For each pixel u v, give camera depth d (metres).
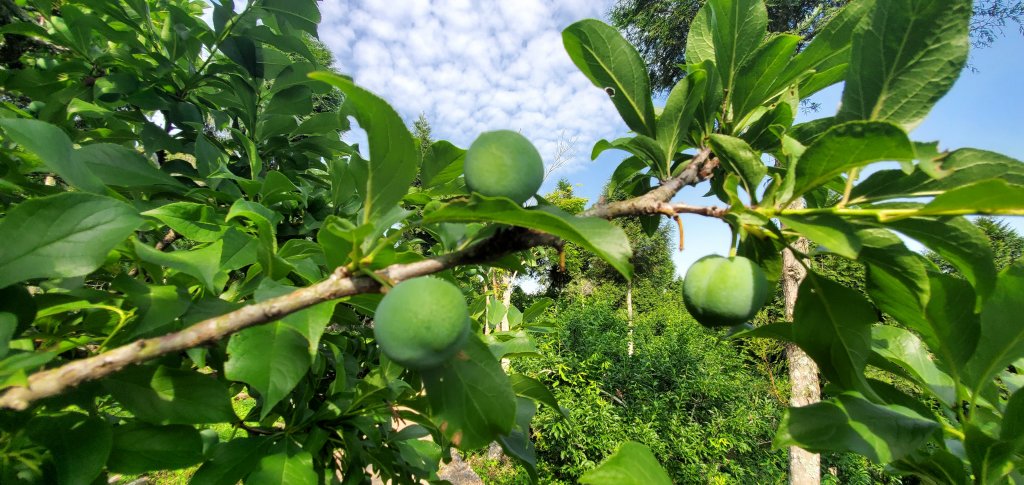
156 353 0.83
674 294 22.80
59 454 1.10
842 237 1.01
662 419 9.63
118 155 1.85
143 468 1.23
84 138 2.59
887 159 0.97
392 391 1.83
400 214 1.11
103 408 1.72
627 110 1.45
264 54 2.68
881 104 1.16
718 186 1.75
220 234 1.68
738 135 1.58
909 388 8.15
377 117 0.96
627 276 0.86
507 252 1.00
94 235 1.01
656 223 1.83
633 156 1.88
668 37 14.09
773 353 12.20
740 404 10.35
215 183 2.14
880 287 1.24
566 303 17.97
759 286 1.28
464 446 1.10
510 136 1.03
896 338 1.65
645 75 1.39
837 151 1.00
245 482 1.38
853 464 9.57
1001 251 12.65
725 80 1.54
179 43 2.58
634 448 1.01
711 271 1.32
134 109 2.76
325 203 2.68
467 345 1.10
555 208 1.07
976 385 1.33
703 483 8.84
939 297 1.22
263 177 2.86
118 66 2.68
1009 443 1.18
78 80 2.62
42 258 0.96
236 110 2.85
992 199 0.86
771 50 1.43
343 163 2.27
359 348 2.54
